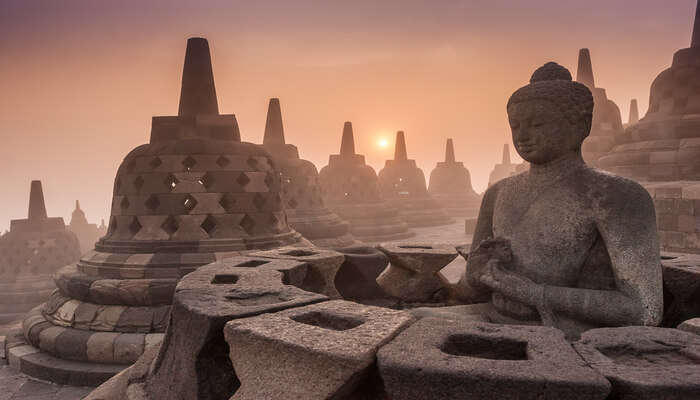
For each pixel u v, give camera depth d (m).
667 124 9.09
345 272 4.93
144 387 2.94
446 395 1.73
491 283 3.03
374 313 2.38
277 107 12.79
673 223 7.26
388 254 4.66
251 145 7.84
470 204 24.38
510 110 3.16
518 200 3.22
